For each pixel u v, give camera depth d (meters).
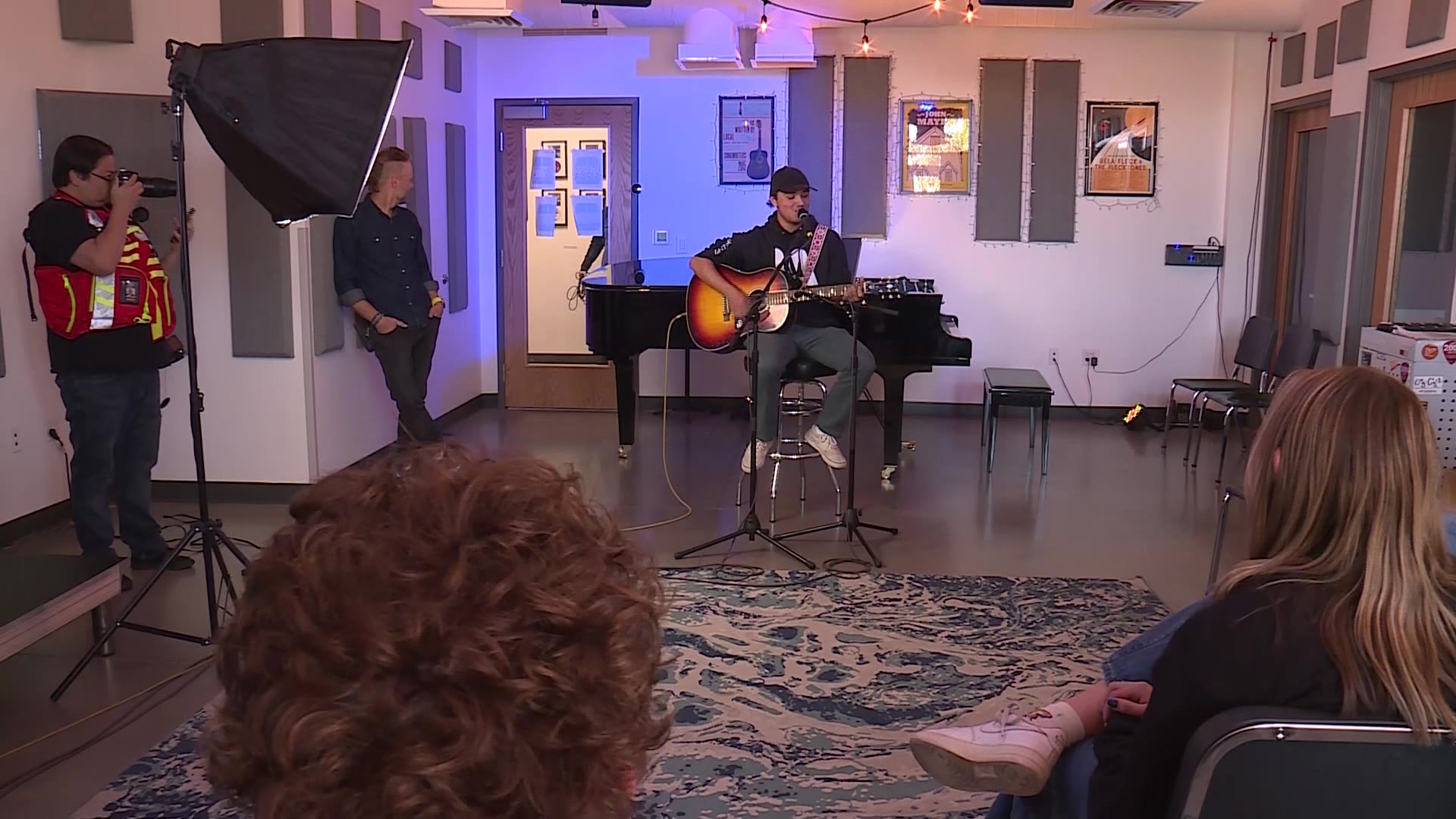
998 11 6.25
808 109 7.00
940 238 7.07
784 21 6.52
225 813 2.36
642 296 5.50
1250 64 6.71
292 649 0.44
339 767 0.43
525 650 0.45
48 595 2.82
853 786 2.49
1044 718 1.79
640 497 5.01
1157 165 6.93
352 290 4.88
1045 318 7.10
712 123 7.04
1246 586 1.34
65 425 4.52
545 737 0.45
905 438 6.43
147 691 2.96
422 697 0.44
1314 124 6.29
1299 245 6.59
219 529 3.23
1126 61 6.86
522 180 7.15
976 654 3.23
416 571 0.45
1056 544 4.33
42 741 2.69
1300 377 1.41
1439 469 1.30
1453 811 1.19
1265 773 1.18
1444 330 3.92
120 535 3.94
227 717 0.48
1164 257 7.00
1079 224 7.00
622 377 5.71
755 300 4.30
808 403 5.23
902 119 6.98
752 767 2.57
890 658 3.20
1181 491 5.22
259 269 4.71
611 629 0.47
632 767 0.50
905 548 4.27
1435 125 5.03
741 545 4.28
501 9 5.22
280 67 3.09
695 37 6.22
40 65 4.31
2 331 4.17
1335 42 5.84
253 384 4.81
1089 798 1.54
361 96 3.13
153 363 3.76
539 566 0.47
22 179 4.25
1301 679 1.25
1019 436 6.55
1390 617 1.23
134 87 4.52
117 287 3.62
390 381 5.06
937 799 2.44
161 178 3.84
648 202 7.14
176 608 3.56
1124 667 1.80
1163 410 7.11
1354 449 1.29
